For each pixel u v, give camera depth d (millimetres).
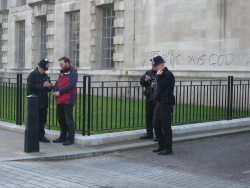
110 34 21344
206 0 16344
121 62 19984
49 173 6785
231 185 6426
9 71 29203
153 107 9609
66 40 23844
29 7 26906
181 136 10148
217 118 12008
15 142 9258
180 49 17328
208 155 8562
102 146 8969
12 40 28828
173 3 17594
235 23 15406
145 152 8797
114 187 6039
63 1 23688
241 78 15023
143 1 18891
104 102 16125
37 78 9047
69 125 8992
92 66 21688
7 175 6480
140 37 19062
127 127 9930
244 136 10797
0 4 30234
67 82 8844
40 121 9242
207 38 16328
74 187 5953
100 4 21000
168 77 8289
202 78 16328
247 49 15016
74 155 8141
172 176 6914
